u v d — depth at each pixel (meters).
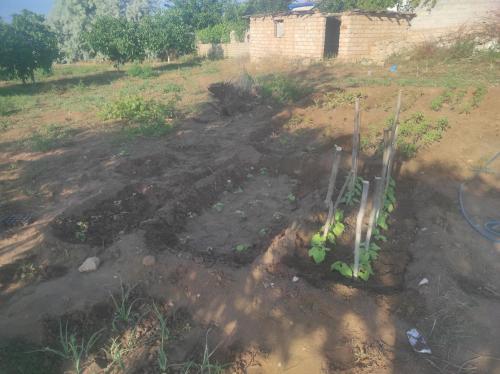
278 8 35.44
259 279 4.49
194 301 4.29
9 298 4.32
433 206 6.02
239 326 4.02
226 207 6.46
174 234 5.59
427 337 3.91
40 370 3.57
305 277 4.62
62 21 48.50
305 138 8.84
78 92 15.85
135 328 3.98
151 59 28.39
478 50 14.34
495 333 3.94
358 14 17.14
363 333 3.92
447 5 16.89
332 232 5.37
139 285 4.46
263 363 3.69
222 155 8.10
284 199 6.64
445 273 4.71
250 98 11.66
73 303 4.17
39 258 4.94
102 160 7.95
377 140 8.04
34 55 18.39
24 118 11.61
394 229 5.67
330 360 3.67
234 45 26.75
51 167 7.71
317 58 18.75
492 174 6.67
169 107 11.37
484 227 5.53
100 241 5.30
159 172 7.38
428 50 15.27
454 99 9.73
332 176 5.05
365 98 10.73
